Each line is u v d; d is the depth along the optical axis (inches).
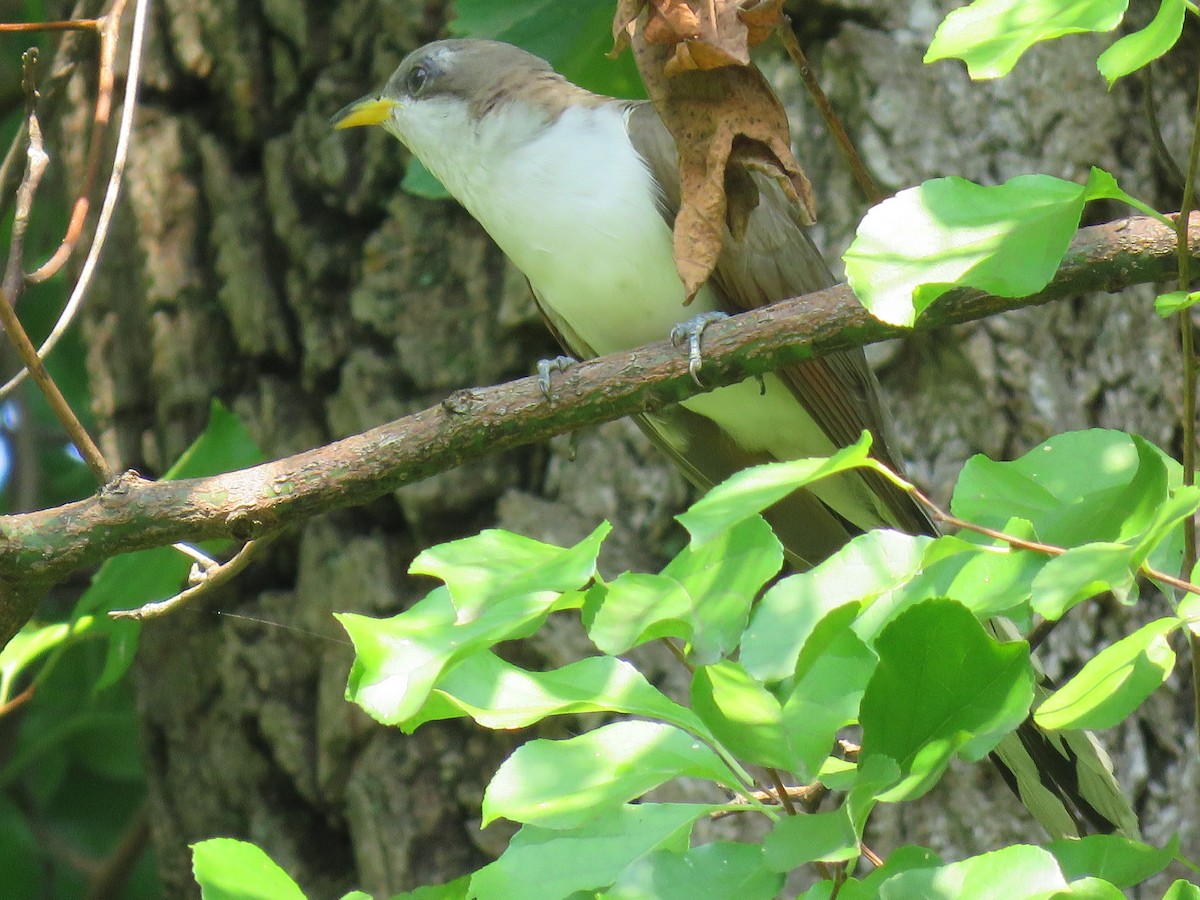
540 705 157.6
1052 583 134.5
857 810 137.1
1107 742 298.8
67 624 284.7
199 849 169.6
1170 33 144.6
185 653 358.3
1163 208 321.4
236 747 349.7
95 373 388.5
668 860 142.6
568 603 141.9
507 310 339.9
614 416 217.6
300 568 346.6
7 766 423.2
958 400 313.3
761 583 140.6
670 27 193.2
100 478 212.2
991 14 157.6
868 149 319.3
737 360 212.1
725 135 200.5
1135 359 311.1
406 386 347.6
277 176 364.8
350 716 333.7
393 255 351.9
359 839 328.2
